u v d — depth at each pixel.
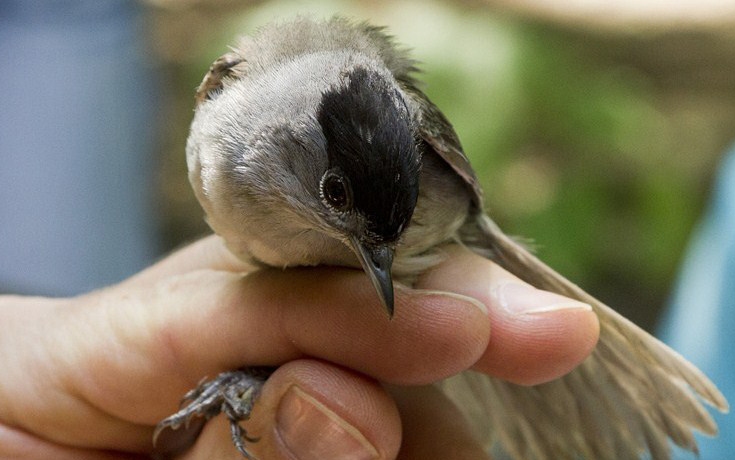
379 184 0.26
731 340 0.33
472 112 0.40
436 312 0.25
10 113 0.37
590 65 0.46
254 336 0.25
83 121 0.38
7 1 0.37
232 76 0.28
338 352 0.25
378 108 0.26
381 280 0.25
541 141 0.45
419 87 0.29
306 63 0.27
